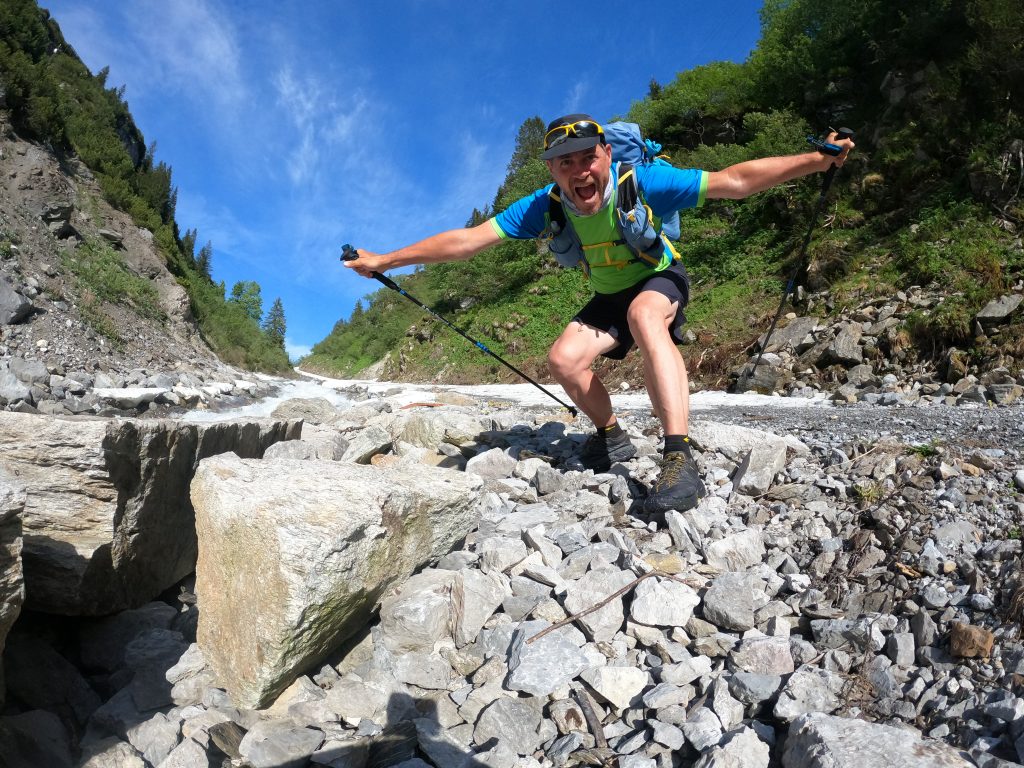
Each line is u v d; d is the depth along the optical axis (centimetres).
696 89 2727
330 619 201
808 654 212
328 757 177
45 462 229
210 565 211
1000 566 230
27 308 1297
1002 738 161
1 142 1772
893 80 1794
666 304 325
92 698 215
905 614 223
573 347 353
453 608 233
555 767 182
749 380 1304
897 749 152
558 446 441
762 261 1814
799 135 2047
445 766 178
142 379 1264
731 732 180
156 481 259
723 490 345
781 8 2634
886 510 285
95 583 234
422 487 253
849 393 1076
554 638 219
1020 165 1355
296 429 416
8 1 2030
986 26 1541
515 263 3198
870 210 1623
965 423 590
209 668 212
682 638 226
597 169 301
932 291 1248
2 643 173
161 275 2028
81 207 1959
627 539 287
